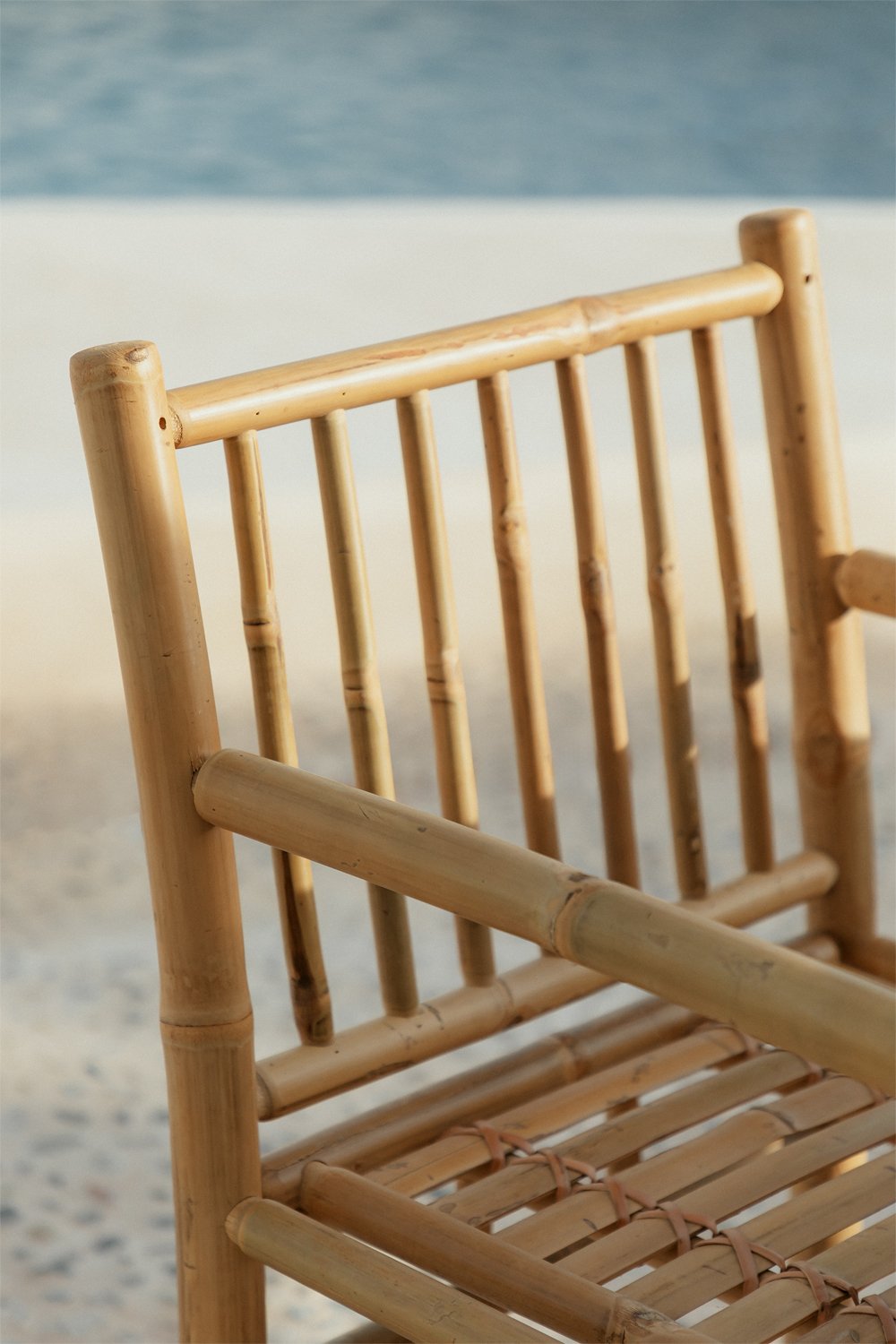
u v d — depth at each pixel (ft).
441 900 2.13
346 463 2.68
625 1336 2.24
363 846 2.21
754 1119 2.84
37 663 8.77
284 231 18.45
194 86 33.37
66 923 6.49
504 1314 2.30
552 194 27.84
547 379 13.69
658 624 3.14
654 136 32.35
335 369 2.62
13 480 11.11
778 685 8.72
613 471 11.28
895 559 3.21
